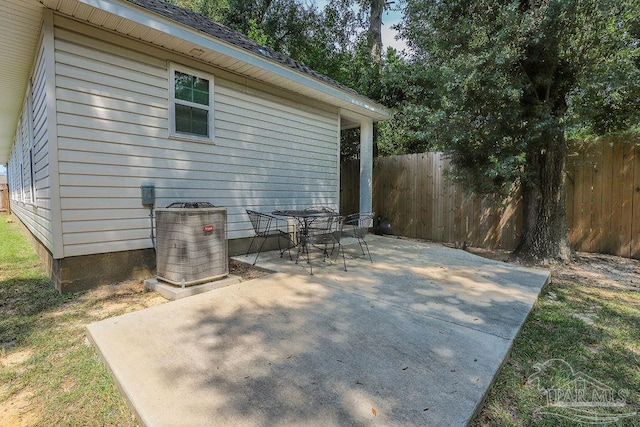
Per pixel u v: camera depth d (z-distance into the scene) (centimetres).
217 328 245
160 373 187
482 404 168
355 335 235
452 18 446
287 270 410
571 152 534
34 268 455
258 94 518
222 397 166
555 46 395
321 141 638
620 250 504
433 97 557
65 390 185
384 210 795
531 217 493
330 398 166
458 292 329
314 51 1149
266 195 539
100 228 357
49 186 329
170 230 335
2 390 186
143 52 384
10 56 425
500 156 446
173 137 414
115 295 336
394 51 966
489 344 222
